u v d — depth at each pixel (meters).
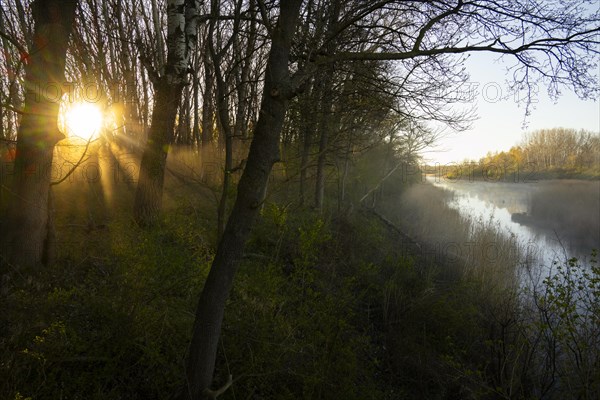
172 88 7.82
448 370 6.46
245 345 4.85
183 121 16.39
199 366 3.68
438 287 9.32
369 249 11.16
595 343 5.25
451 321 7.44
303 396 4.64
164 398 3.99
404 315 7.80
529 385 5.86
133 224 6.87
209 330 3.66
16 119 9.12
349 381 4.91
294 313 5.68
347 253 9.90
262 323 4.92
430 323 7.61
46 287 4.43
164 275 4.57
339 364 5.01
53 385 3.53
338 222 12.24
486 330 7.42
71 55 9.42
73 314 4.27
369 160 18.11
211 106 11.73
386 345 7.18
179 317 4.88
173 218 6.84
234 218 3.62
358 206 16.78
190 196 9.86
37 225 5.33
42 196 5.40
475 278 9.42
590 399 5.01
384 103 6.45
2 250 5.18
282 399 4.47
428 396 6.22
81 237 6.35
